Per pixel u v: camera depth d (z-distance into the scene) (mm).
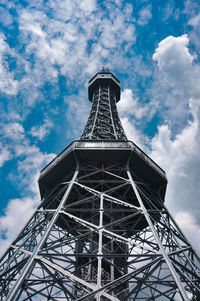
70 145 34812
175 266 18984
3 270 22062
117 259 24984
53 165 34594
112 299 15109
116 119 57469
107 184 33750
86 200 26391
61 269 17703
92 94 73125
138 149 34875
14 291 15844
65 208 24562
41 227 27484
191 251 24172
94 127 50500
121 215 31094
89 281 21750
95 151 32969
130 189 34125
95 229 21625
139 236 29984
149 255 18656
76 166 32750
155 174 34969
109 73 74625
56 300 20297
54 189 32594
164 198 36906
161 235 28172
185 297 15297
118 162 33844
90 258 24219
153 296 19094
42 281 18750
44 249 19484
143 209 24547
